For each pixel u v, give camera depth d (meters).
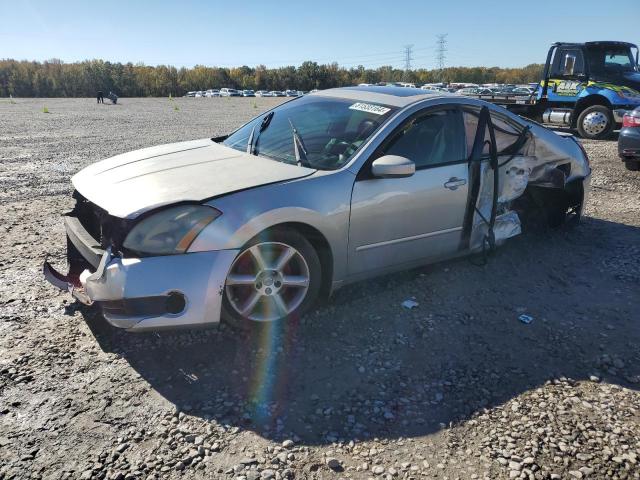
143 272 2.70
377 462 2.21
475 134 4.09
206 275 2.79
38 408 2.46
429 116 3.86
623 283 4.23
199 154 3.85
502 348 3.18
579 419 2.53
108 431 2.33
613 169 8.98
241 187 3.04
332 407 2.56
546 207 5.40
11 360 2.82
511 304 3.79
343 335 3.25
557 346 3.22
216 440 2.30
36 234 5.02
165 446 2.25
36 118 21.52
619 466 2.22
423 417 2.52
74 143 12.27
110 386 2.64
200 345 3.04
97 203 3.04
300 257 3.20
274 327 3.24
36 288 3.74
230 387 2.68
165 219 2.79
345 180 3.33
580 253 4.90
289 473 2.13
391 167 3.29
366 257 3.54
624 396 2.73
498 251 4.84
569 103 14.23
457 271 4.34
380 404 2.60
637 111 8.32
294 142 3.69
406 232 3.69
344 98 4.18
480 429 2.44
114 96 42.50
